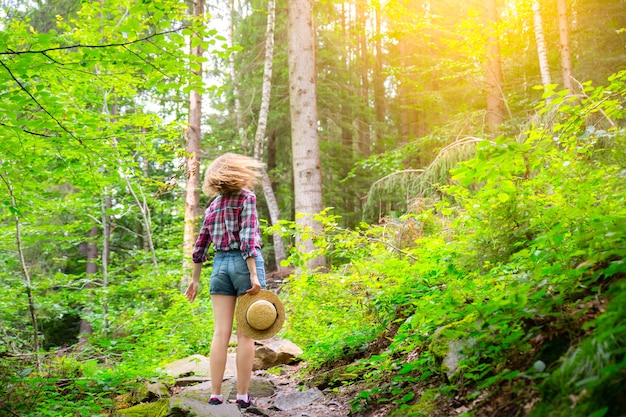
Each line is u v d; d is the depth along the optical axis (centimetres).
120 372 438
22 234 944
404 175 903
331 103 1914
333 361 439
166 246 1175
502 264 338
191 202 1004
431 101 1552
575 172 368
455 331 256
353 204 1928
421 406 252
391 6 1074
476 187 632
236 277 343
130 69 474
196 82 488
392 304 406
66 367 460
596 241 238
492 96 1113
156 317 793
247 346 344
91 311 967
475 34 1010
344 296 504
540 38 945
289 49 966
